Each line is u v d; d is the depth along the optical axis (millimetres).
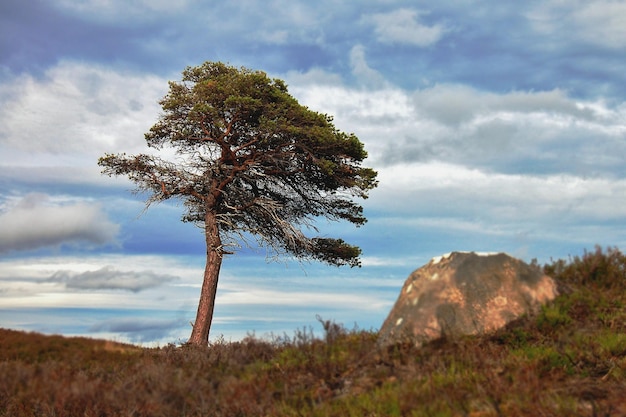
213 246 22922
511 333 8555
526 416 6062
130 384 9141
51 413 8883
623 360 7633
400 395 6977
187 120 22812
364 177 22922
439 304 8867
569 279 10297
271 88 21969
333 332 9703
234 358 10117
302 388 8109
